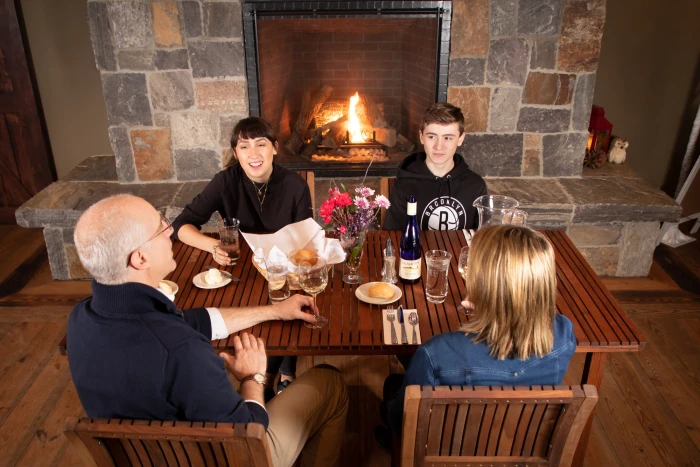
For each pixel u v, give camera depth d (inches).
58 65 138.4
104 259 43.9
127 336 43.8
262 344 55.4
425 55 121.3
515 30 114.0
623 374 92.0
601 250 118.9
